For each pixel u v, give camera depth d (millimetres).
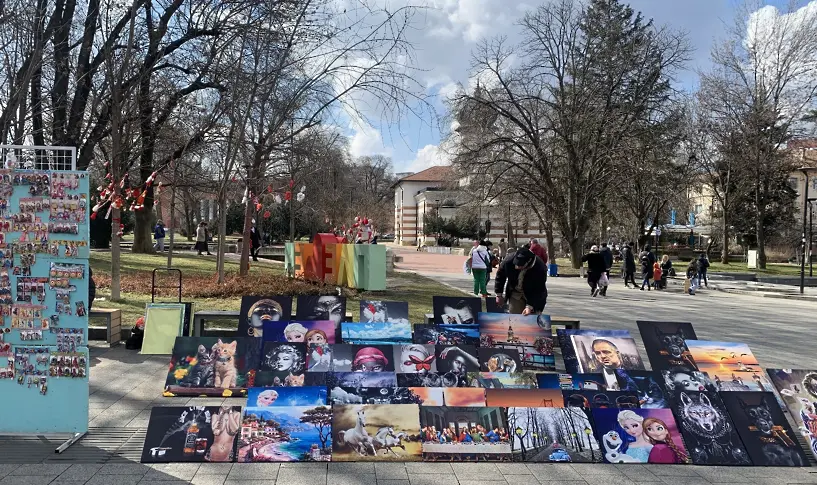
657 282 26969
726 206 43531
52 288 5195
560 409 5555
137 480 4516
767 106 37594
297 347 6949
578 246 35562
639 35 35562
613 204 41344
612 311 16469
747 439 5406
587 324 13477
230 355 6805
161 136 17016
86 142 14758
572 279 31062
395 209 103688
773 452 5305
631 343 6930
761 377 6250
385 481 4594
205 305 12016
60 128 13336
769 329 13703
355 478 4641
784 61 37500
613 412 5570
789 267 42812
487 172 33906
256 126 15883
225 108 14367
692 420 5570
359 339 7832
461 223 69250
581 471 4930
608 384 6125
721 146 39500
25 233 5152
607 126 33875
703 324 14359
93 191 22297
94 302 11922
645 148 33094
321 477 4645
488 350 7168
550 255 39031
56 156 6094
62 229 5160
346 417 5324
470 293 18531
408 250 71688
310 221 42969
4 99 12117
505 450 5148
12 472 4609
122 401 6383
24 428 5254
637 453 5227
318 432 5207
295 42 14109
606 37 34844
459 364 6953
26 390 5258
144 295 13297
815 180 46469
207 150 16953
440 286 20297
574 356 6863
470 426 5324
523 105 34375
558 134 34156
